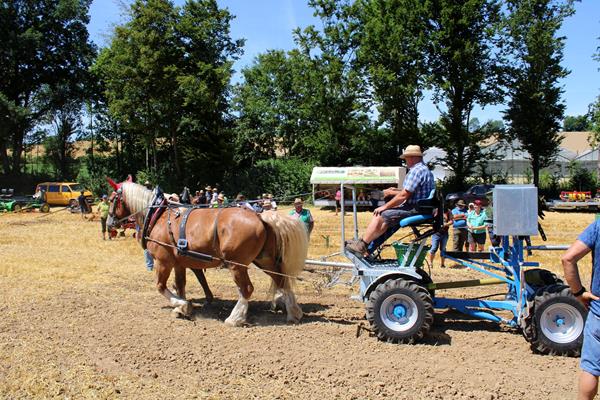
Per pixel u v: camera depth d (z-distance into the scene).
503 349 6.61
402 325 6.77
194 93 38.06
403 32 37.69
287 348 6.65
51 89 50.94
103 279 11.10
